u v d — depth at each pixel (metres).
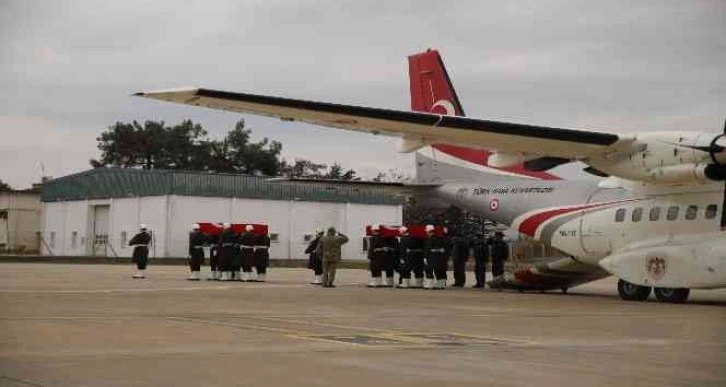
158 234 63.34
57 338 11.38
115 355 9.81
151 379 8.24
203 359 9.56
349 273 45.59
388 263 29.19
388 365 9.28
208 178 63.91
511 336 12.66
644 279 22.48
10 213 81.81
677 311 18.67
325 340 11.59
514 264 29.66
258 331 12.66
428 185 29.77
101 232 70.44
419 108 29.70
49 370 8.66
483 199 28.41
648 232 22.84
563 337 12.63
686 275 21.42
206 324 13.72
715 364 9.69
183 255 62.75
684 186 22.06
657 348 11.29
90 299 19.53
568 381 8.44
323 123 22.45
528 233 26.98
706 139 20.27
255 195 65.06
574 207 25.41
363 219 68.38
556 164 24.20
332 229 28.09
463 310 18.09
